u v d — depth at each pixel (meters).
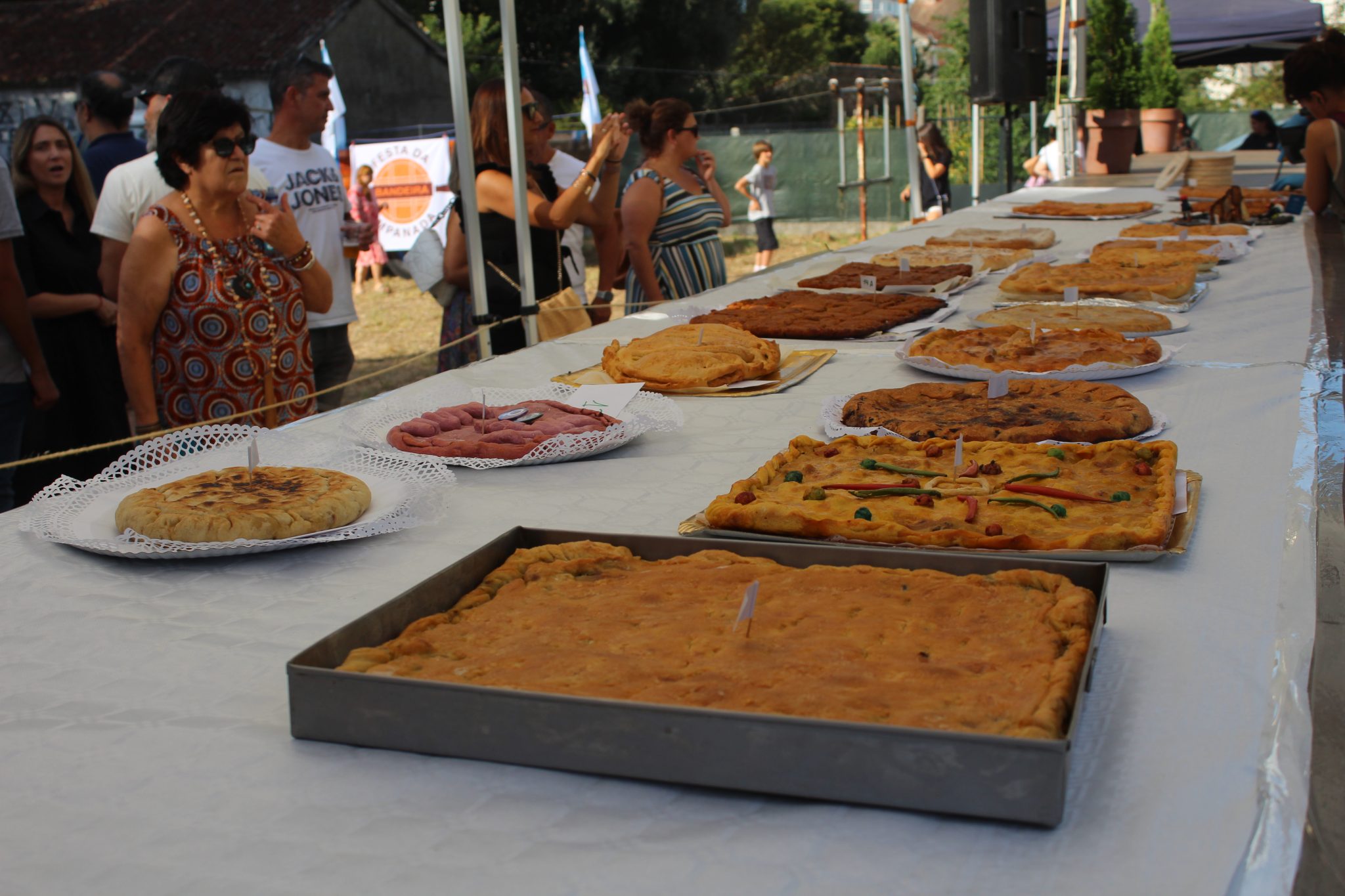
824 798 1.06
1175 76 13.76
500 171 4.73
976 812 1.02
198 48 18.00
